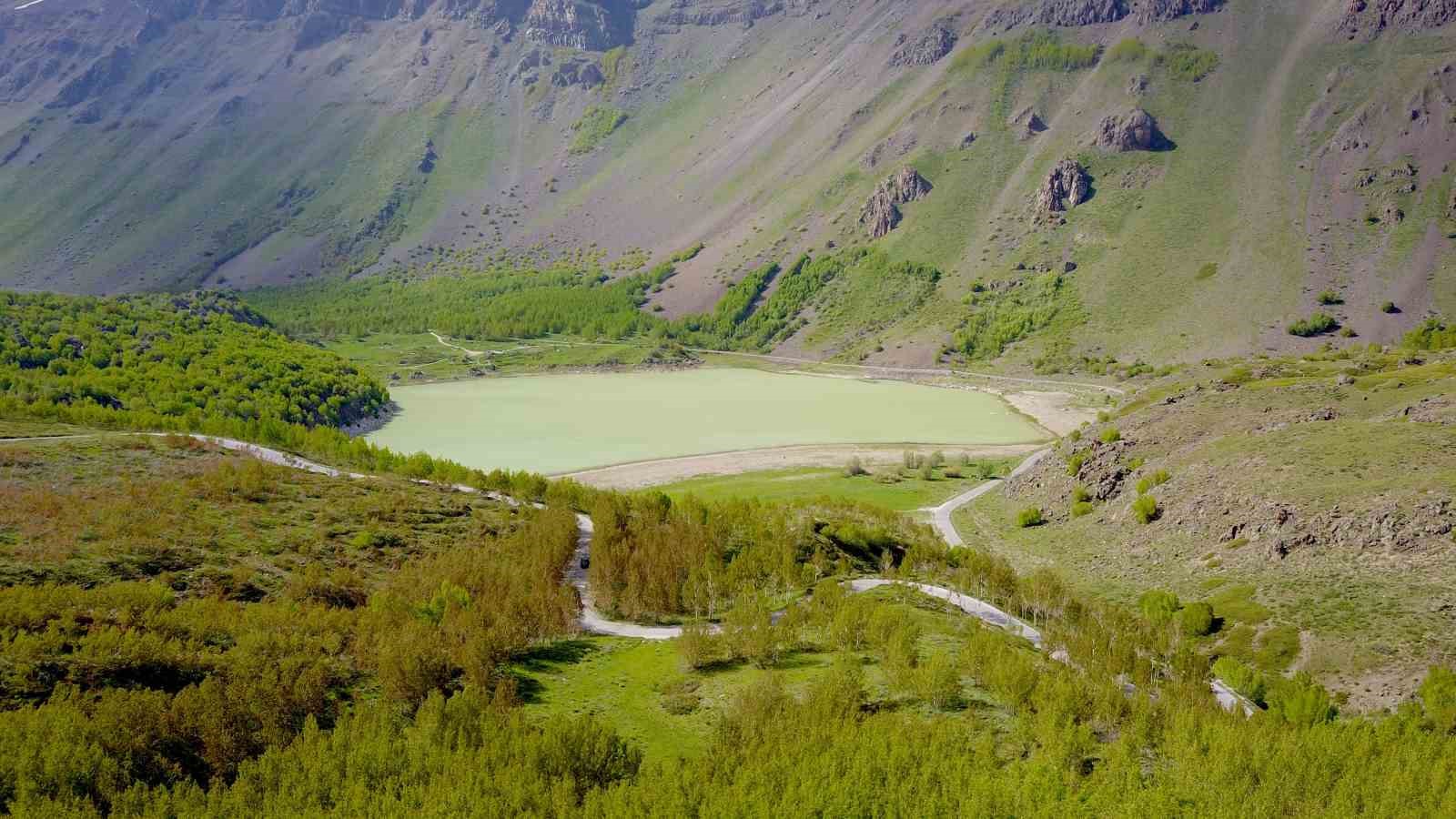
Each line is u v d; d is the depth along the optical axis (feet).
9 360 597.93
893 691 192.24
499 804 144.46
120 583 222.48
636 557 284.61
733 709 182.70
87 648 181.47
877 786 146.20
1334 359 605.73
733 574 276.41
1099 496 381.19
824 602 250.57
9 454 320.91
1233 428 386.52
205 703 167.12
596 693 202.59
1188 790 145.38
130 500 290.15
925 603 264.52
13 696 165.89
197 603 216.54
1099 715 174.40
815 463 588.50
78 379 568.00
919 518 436.35
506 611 231.09
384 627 213.66
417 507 336.49
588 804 144.46
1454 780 143.74
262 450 404.36
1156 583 290.35
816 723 168.86
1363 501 270.46
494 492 394.93
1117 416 501.56
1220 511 309.63
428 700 179.01
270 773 153.07
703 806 142.51
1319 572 254.47
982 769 152.15
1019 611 266.57
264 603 229.45
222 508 299.79
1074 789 148.46
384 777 155.22
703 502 369.50
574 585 288.51
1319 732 161.99
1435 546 242.78
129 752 154.61
